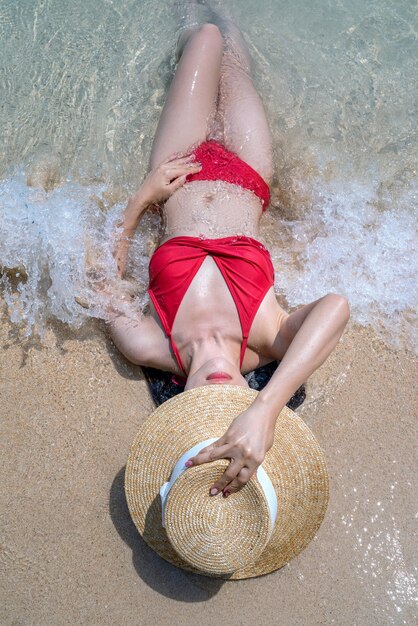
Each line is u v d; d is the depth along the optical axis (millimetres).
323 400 1491
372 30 2037
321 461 1256
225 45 1863
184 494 1137
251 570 1299
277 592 1312
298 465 1244
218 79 1729
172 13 2002
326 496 1257
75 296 1534
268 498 1139
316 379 1513
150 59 1954
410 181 1767
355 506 1387
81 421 1472
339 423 1469
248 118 1696
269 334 1392
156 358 1436
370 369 1533
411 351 1562
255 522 1131
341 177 1755
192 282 1402
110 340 1554
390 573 1326
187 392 1263
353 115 1880
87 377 1520
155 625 1283
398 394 1506
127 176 1752
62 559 1337
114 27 2023
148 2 2045
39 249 1610
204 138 1663
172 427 1248
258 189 1606
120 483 1408
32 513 1379
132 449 1277
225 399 1247
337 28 2033
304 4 2068
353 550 1346
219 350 1374
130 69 1951
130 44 1990
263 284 1411
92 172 1767
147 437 1266
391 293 1617
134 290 1561
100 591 1312
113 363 1531
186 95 1670
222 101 1739
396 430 1465
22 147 1816
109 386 1509
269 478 1198
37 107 1899
